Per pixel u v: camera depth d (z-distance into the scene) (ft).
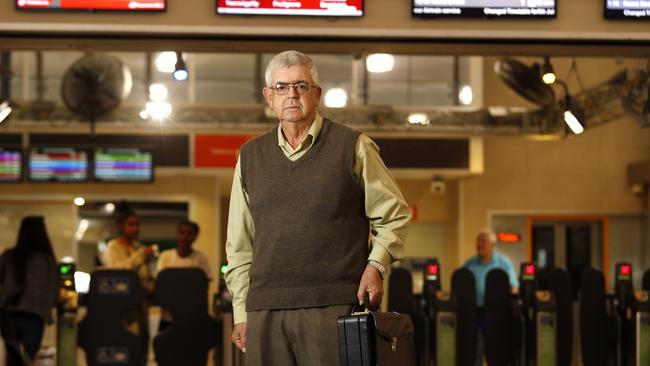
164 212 48.01
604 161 50.55
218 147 44.96
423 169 45.93
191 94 47.80
